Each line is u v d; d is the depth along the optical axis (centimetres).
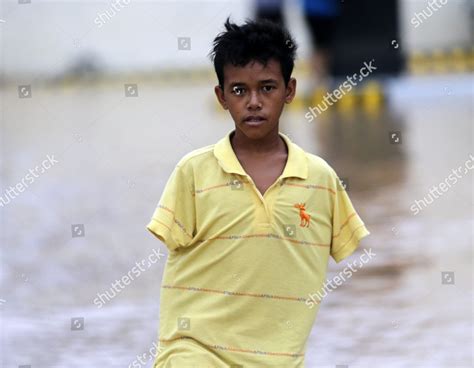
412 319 1852
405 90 5853
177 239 1077
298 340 1074
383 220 2672
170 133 4862
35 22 8062
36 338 1803
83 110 6066
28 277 2241
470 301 1959
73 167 3900
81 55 8188
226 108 1098
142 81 7944
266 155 1083
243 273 1059
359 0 5838
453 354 1661
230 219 1059
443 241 2434
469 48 8162
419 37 8181
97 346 1747
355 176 3328
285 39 1062
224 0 8112
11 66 8050
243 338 1063
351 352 1684
